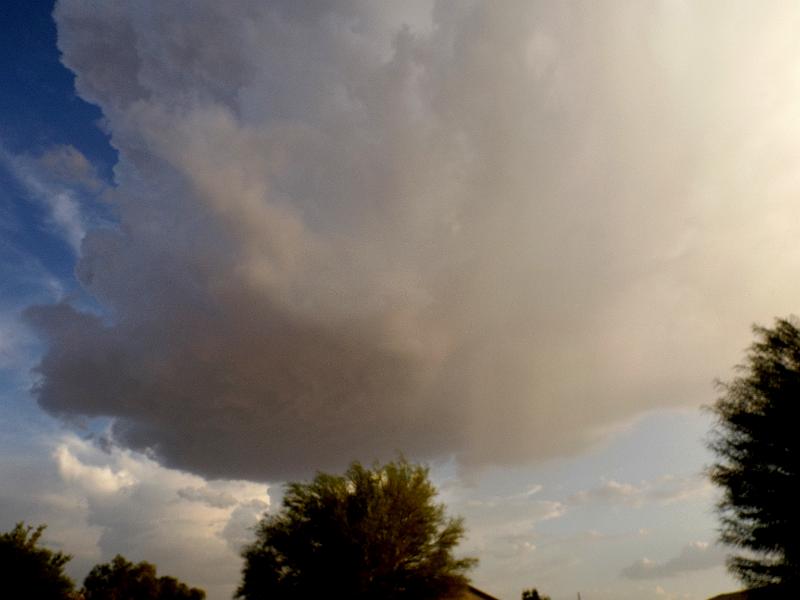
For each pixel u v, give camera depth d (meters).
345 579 22.42
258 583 23.20
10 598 21.78
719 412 15.22
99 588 58.25
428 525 24.14
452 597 23.69
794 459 13.44
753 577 13.83
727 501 14.51
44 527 24.25
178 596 64.44
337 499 24.08
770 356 14.87
